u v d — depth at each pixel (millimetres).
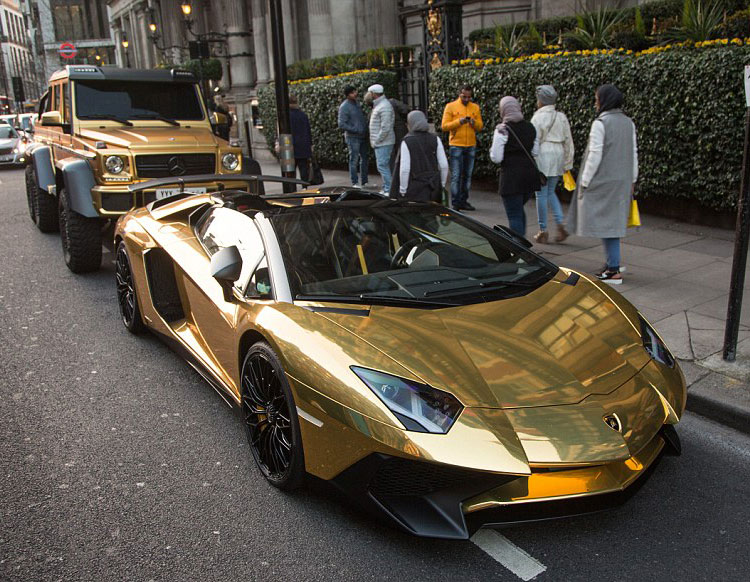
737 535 2783
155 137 7371
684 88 7668
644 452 2877
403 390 2602
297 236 3604
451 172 9344
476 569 2582
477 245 3863
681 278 6102
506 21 15375
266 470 3195
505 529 2836
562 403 2645
